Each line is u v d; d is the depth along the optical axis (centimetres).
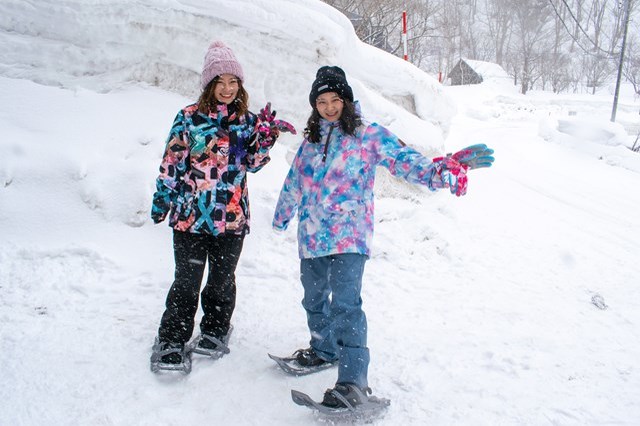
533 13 6956
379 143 296
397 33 2416
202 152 308
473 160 270
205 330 327
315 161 303
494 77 5178
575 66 6297
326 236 291
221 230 308
